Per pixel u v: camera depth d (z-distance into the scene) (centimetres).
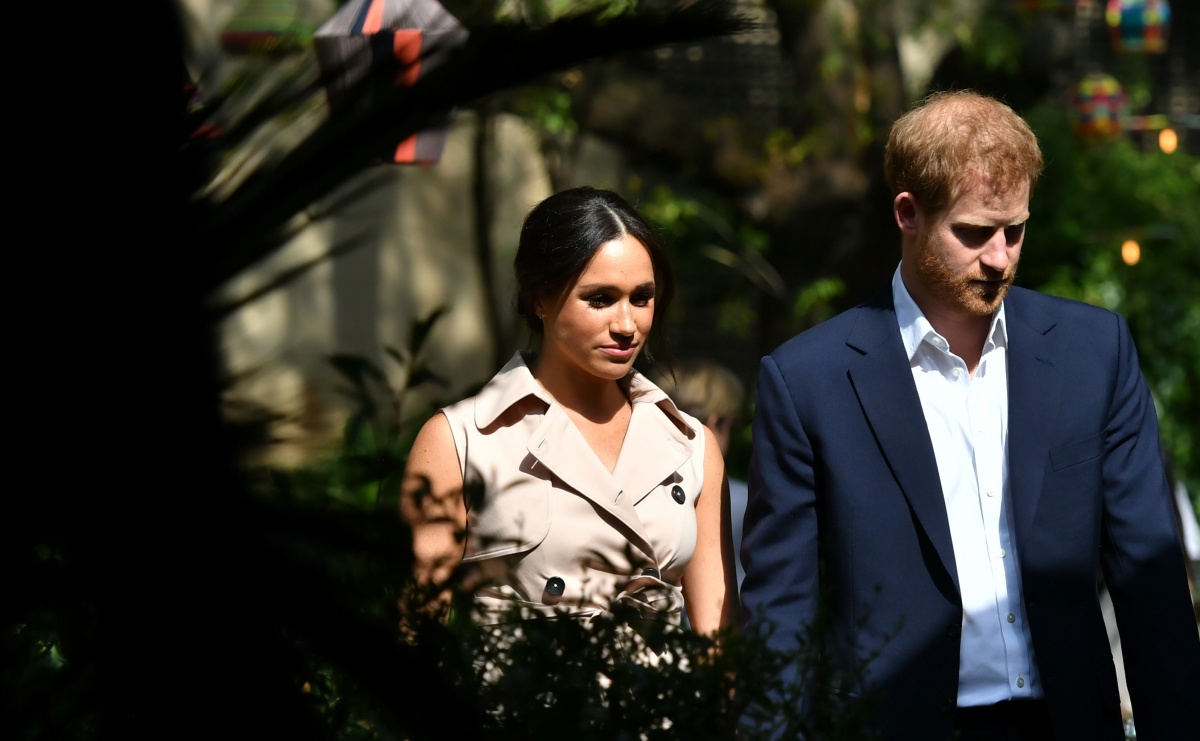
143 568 402
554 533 915
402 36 460
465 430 935
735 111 3606
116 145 411
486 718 445
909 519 937
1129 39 2995
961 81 3183
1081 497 928
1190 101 4066
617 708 579
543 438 935
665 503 961
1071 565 917
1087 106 3056
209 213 427
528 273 934
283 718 409
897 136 938
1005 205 891
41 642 492
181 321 413
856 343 978
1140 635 933
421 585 520
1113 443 959
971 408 960
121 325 407
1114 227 3494
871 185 3064
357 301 3136
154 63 417
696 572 992
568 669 578
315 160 432
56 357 403
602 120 2927
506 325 3294
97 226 409
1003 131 898
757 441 995
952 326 963
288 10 470
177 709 404
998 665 922
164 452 406
